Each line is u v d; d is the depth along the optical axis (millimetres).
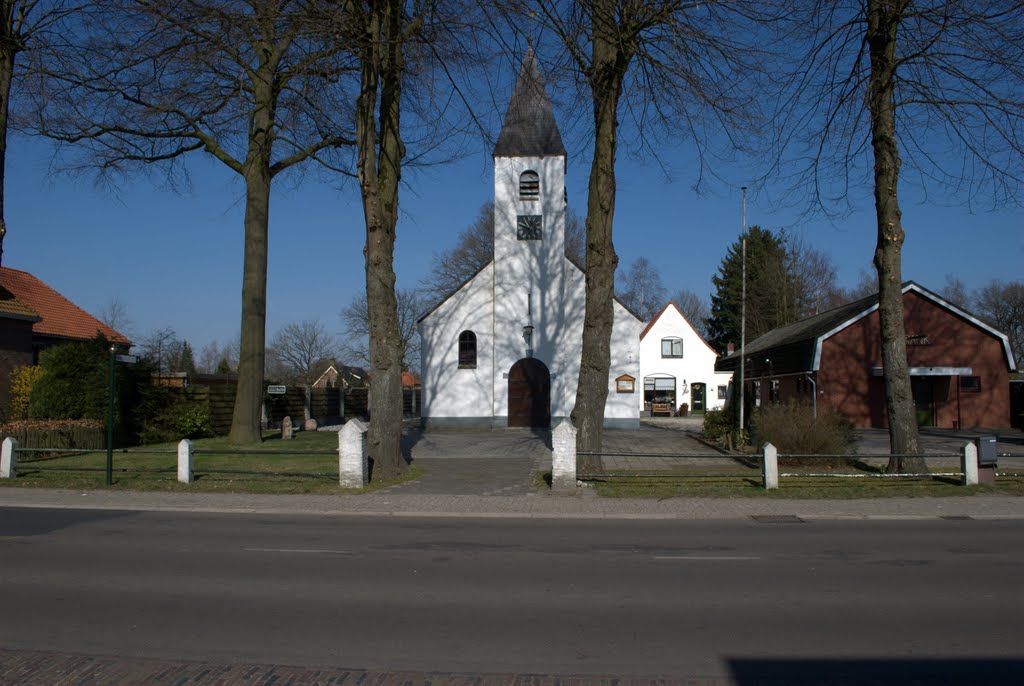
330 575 7762
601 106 15391
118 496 13852
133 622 6098
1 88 17312
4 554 8820
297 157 22984
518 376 29578
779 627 6004
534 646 5531
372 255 15852
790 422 17750
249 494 14055
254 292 22500
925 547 9383
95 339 22656
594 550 9156
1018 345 57031
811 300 63094
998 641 5648
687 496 13695
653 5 13672
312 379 68062
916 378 31500
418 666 5113
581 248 55219
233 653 5359
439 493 14117
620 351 30266
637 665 5141
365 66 14891
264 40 13992
